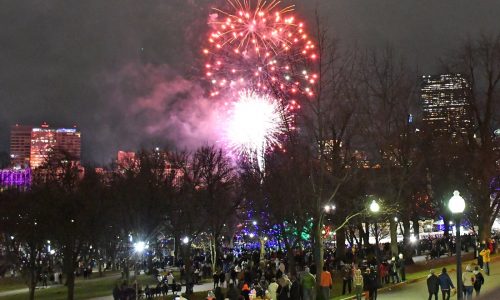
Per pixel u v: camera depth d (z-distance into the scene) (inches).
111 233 1969.7
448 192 2007.9
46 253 1845.5
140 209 1722.4
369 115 1493.6
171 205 1740.9
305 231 1740.9
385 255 1764.3
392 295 1160.2
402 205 1641.2
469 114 1908.2
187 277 1549.0
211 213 1743.4
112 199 1684.3
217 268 1717.5
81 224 1509.6
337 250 1771.7
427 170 1910.7
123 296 1384.1
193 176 1828.2
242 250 2677.2
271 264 1567.4
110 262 2967.5
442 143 1843.0
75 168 1718.8
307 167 1205.1
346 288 1349.7
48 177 1599.4
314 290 1013.8
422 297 1119.6
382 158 1544.0
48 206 1481.3
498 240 2395.4
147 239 1744.6
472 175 1932.8
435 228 3969.0
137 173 1831.9
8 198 1596.9
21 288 2207.2
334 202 1515.7
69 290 1499.8
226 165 1798.7
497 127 1952.5
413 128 1786.4
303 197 1310.3
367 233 2034.9
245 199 1889.8
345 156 1243.2
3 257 1883.6
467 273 944.9
